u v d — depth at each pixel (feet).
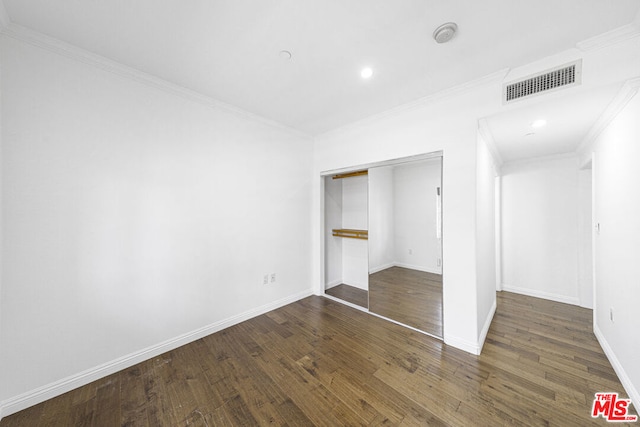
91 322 6.23
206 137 8.48
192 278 8.13
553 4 4.51
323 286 12.40
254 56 6.26
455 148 7.57
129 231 6.84
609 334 6.92
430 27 5.21
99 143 6.34
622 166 5.98
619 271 6.20
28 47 5.40
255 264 9.96
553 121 7.32
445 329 7.85
